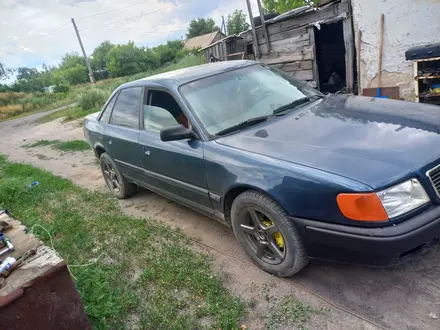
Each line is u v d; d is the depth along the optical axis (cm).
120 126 441
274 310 254
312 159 248
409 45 727
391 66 758
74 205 503
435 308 233
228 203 312
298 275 287
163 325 253
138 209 466
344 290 262
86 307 263
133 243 369
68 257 359
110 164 501
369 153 240
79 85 5150
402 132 259
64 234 416
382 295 252
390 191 217
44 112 2670
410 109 300
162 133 306
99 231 408
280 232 264
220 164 291
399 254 219
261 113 335
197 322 252
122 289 298
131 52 5697
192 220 410
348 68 877
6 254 225
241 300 268
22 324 195
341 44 1060
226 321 243
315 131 283
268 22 1014
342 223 229
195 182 328
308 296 262
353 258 236
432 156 231
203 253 337
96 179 636
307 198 238
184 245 357
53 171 747
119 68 5659
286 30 995
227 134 312
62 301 208
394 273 270
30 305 196
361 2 754
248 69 387
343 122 289
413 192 221
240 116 331
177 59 4878
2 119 3069
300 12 920
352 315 239
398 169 223
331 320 238
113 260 349
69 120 1658
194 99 339
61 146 976
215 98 343
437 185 229
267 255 291
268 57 1068
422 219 217
